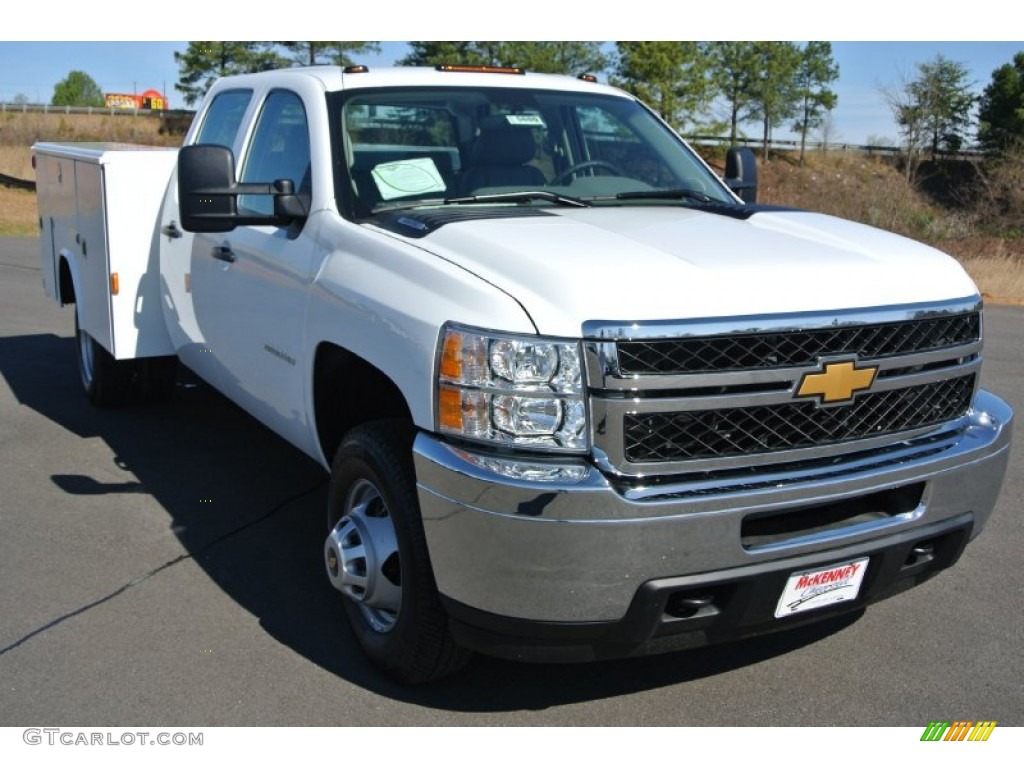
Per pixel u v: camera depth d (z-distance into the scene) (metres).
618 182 4.61
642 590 2.96
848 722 3.44
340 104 4.34
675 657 3.88
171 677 3.69
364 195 4.10
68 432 6.60
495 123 4.57
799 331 3.06
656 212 4.02
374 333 3.46
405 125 4.39
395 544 3.55
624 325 2.91
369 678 3.71
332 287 3.79
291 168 4.46
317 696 3.58
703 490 2.97
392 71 4.62
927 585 4.47
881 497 3.36
